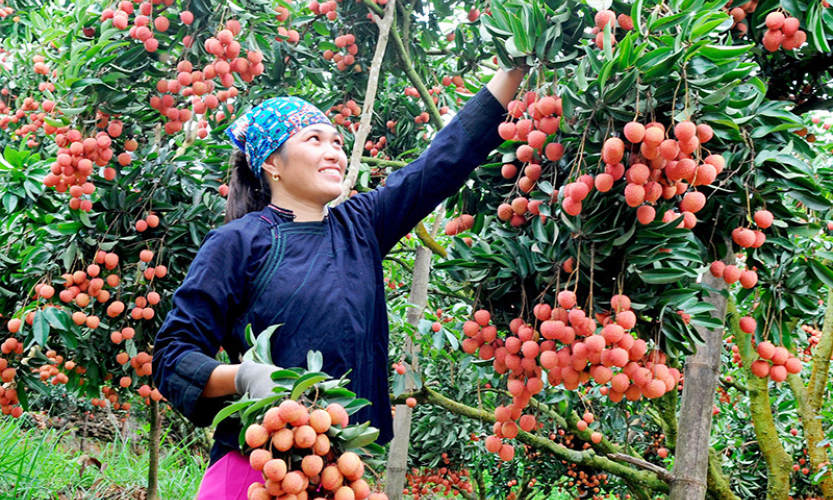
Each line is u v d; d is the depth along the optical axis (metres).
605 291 1.73
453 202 2.26
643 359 1.77
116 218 3.04
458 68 3.96
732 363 4.74
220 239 1.46
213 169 3.37
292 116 1.57
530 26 1.63
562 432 6.21
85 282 2.98
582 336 1.68
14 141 4.13
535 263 1.74
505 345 1.83
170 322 1.38
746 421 5.08
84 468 4.81
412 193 1.74
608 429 5.02
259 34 3.03
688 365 2.36
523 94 1.75
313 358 1.29
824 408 4.16
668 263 1.68
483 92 1.79
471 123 1.76
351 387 1.43
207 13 2.81
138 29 2.69
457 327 3.37
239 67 2.79
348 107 3.79
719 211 1.78
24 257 3.01
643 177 1.45
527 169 1.76
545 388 3.52
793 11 1.77
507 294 1.88
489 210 2.19
